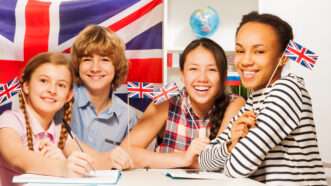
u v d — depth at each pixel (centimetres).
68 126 185
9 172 173
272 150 129
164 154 182
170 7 241
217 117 188
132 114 195
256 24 144
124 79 194
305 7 216
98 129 189
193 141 177
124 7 197
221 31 243
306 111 131
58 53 184
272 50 142
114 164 184
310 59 144
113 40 191
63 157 178
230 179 126
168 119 192
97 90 189
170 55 226
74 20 192
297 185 127
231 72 214
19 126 178
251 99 147
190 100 191
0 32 186
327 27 215
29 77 180
